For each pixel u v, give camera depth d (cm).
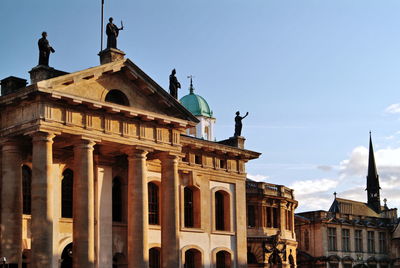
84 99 5844
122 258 6781
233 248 7912
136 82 6412
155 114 6406
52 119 5672
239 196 8069
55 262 6109
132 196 6241
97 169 6588
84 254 5659
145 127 6406
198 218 7581
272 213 10125
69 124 5784
